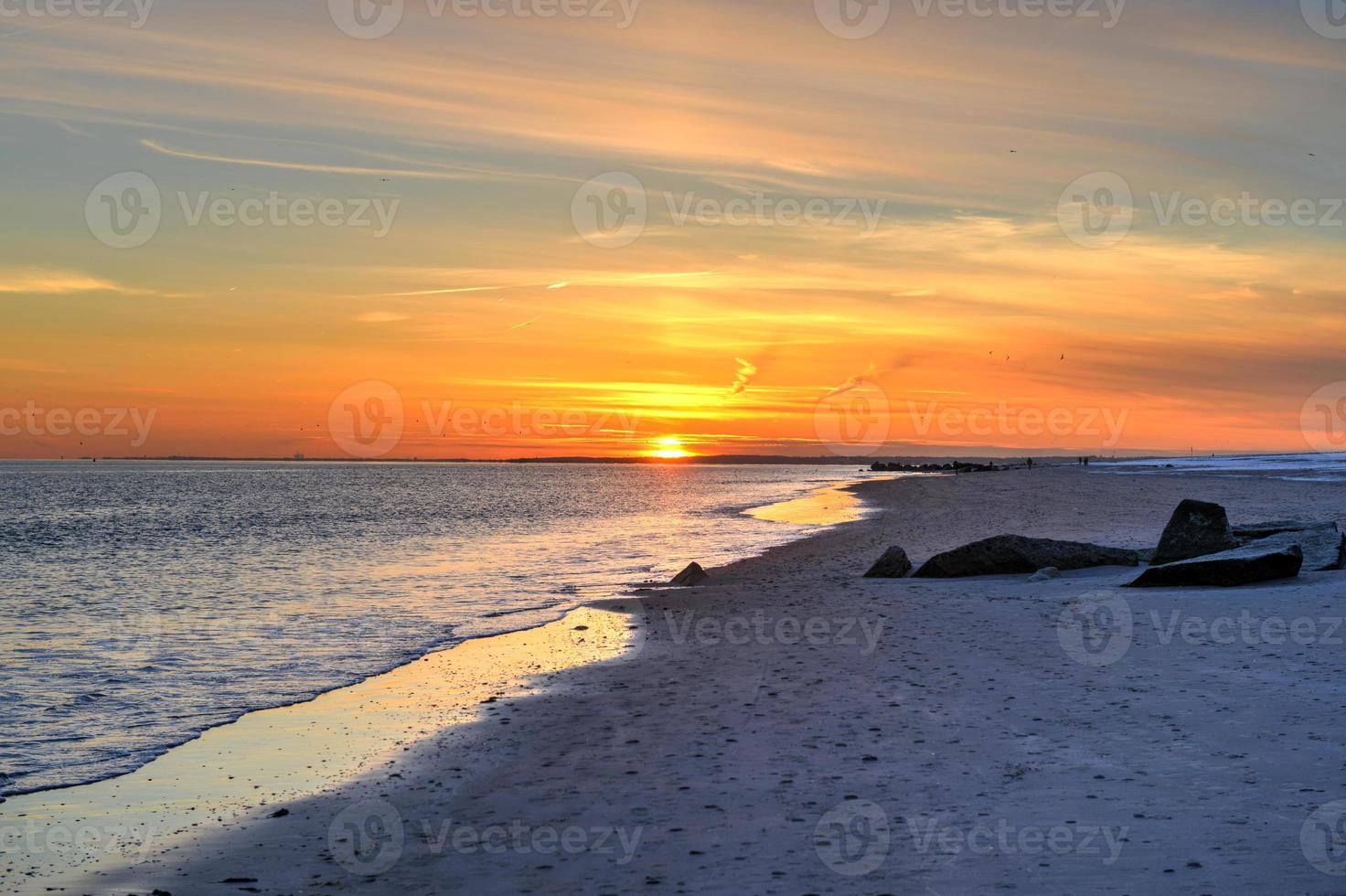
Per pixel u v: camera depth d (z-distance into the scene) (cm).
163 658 1358
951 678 1051
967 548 1980
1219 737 778
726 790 720
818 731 865
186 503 7412
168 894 584
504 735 926
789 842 611
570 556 2855
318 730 980
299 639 1500
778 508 5409
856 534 3238
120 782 825
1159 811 626
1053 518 3538
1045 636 1262
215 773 841
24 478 15438
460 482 13938
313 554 3062
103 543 3678
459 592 2038
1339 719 814
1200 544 1808
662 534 3669
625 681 1144
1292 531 1856
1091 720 848
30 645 1458
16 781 832
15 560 2980
